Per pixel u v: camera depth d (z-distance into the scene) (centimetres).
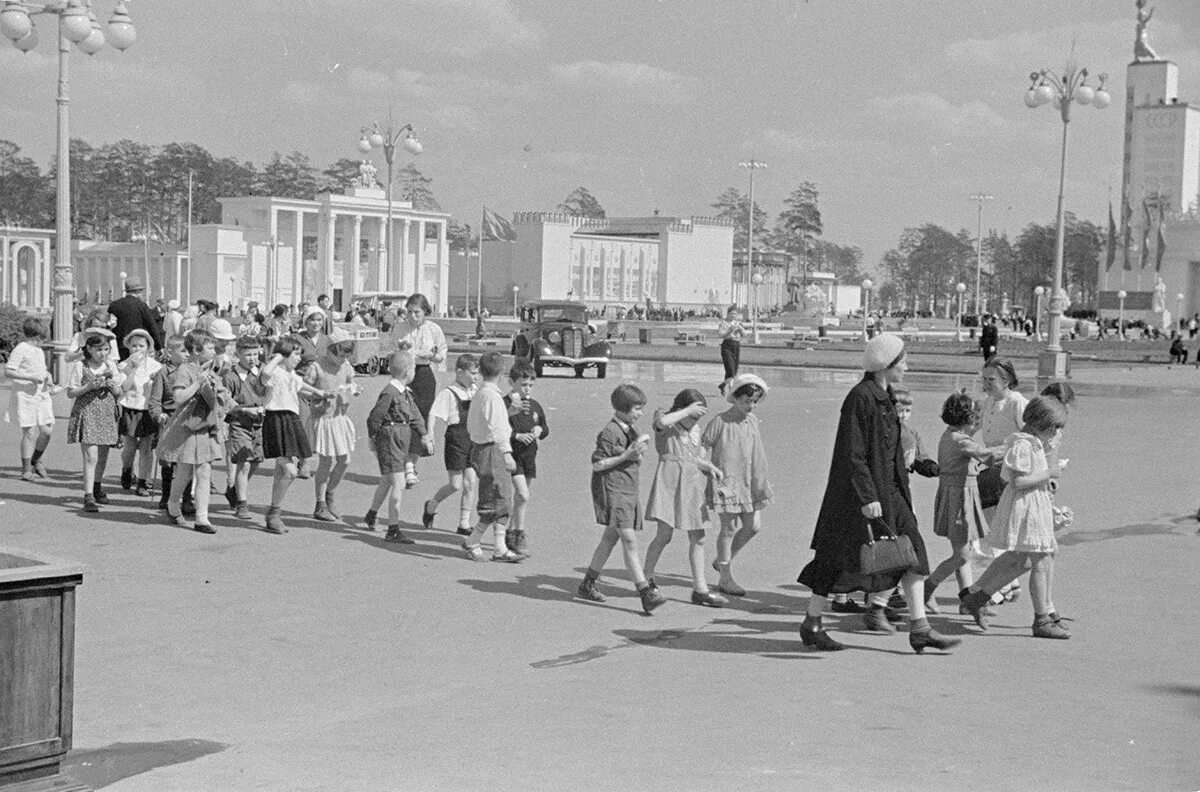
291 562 1137
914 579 869
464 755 628
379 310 5094
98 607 951
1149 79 13925
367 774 597
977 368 4925
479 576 1100
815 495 1584
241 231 10931
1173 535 1334
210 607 959
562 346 4053
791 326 11025
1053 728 678
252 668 801
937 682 782
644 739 655
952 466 978
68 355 1402
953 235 19900
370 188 11356
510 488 1159
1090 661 839
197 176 15112
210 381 1270
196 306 2483
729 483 1020
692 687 769
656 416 1004
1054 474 919
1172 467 1927
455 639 884
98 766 613
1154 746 643
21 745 519
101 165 14800
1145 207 13025
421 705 726
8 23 2331
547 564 1162
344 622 923
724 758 621
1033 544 900
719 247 15275
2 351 3541
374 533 1295
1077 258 17338
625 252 14525
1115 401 3438
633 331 9481
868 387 851
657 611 986
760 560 1193
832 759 619
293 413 1280
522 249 13912
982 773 596
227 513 1392
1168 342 9100
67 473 1655
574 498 1538
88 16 2494
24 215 13875
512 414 1191
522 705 726
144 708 715
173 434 1273
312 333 1385
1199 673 805
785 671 812
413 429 1269
